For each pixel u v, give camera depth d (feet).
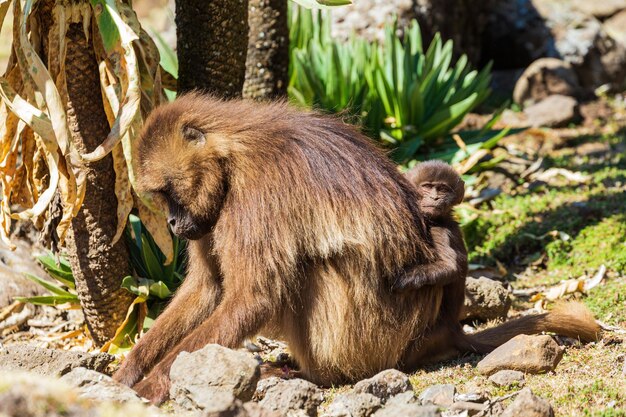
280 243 23.08
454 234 27.66
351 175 24.43
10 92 26.66
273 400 21.35
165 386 22.44
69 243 29.94
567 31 65.36
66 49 28.04
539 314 27.99
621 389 22.48
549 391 22.62
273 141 23.82
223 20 31.68
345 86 48.11
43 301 32.83
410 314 25.53
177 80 33.12
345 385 25.40
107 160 29.17
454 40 62.69
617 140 54.08
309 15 53.83
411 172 28.78
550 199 43.91
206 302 25.46
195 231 23.97
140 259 32.40
